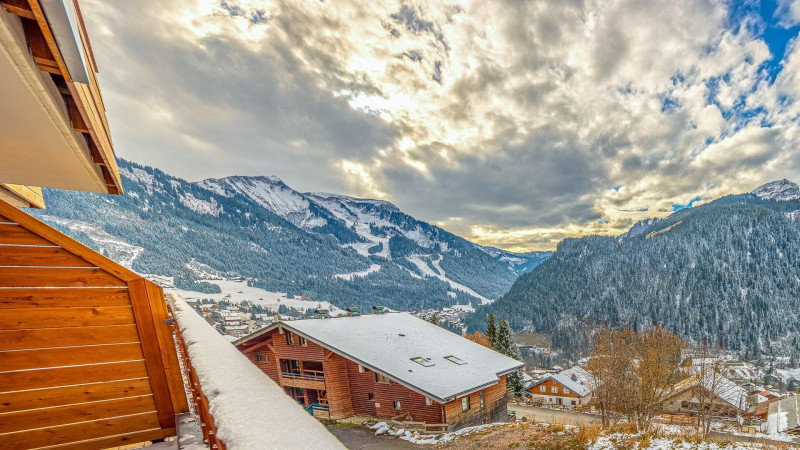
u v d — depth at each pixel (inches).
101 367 101.6
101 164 125.9
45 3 43.0
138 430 106.3
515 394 1747.0
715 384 706.2
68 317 96.7
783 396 1647.4
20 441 91.7
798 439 648.4
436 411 621.3
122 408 104.7
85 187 143.5
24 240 90.0
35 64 57.0
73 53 56.0
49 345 94.8
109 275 101.4
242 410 42.4
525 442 482.0
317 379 740.7
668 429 639.8
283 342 799.1
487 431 562.3
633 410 666.2
